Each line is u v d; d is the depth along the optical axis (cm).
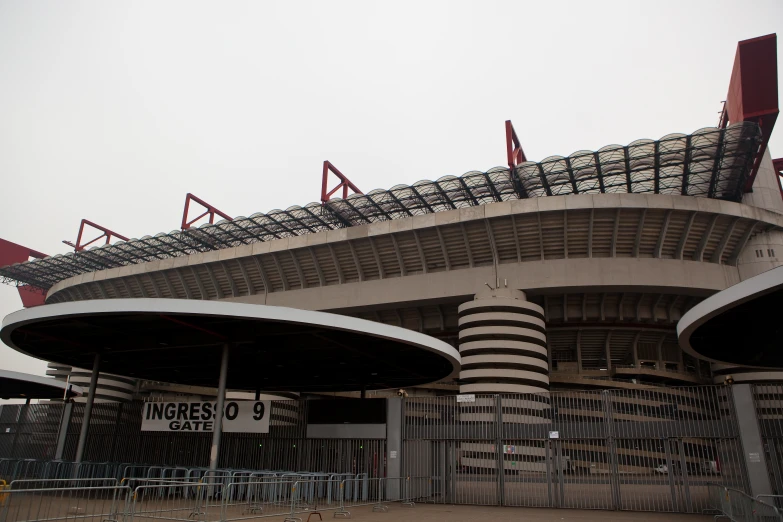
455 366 2861
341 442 2248
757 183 6153
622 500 1856
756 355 2247
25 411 2972
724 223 5291
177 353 2605
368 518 1546
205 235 7006
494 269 5622
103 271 7800
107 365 2956
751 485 1655
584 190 5688
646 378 6338
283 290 6725
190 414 2358
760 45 4756
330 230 6344
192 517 1414
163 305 1822
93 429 2702
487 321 5334
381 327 2144
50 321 2064
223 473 1950
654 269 5306
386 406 2236
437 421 2161
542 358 5362
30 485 2092
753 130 4641
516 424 2048
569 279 5369
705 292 5441
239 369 3086
